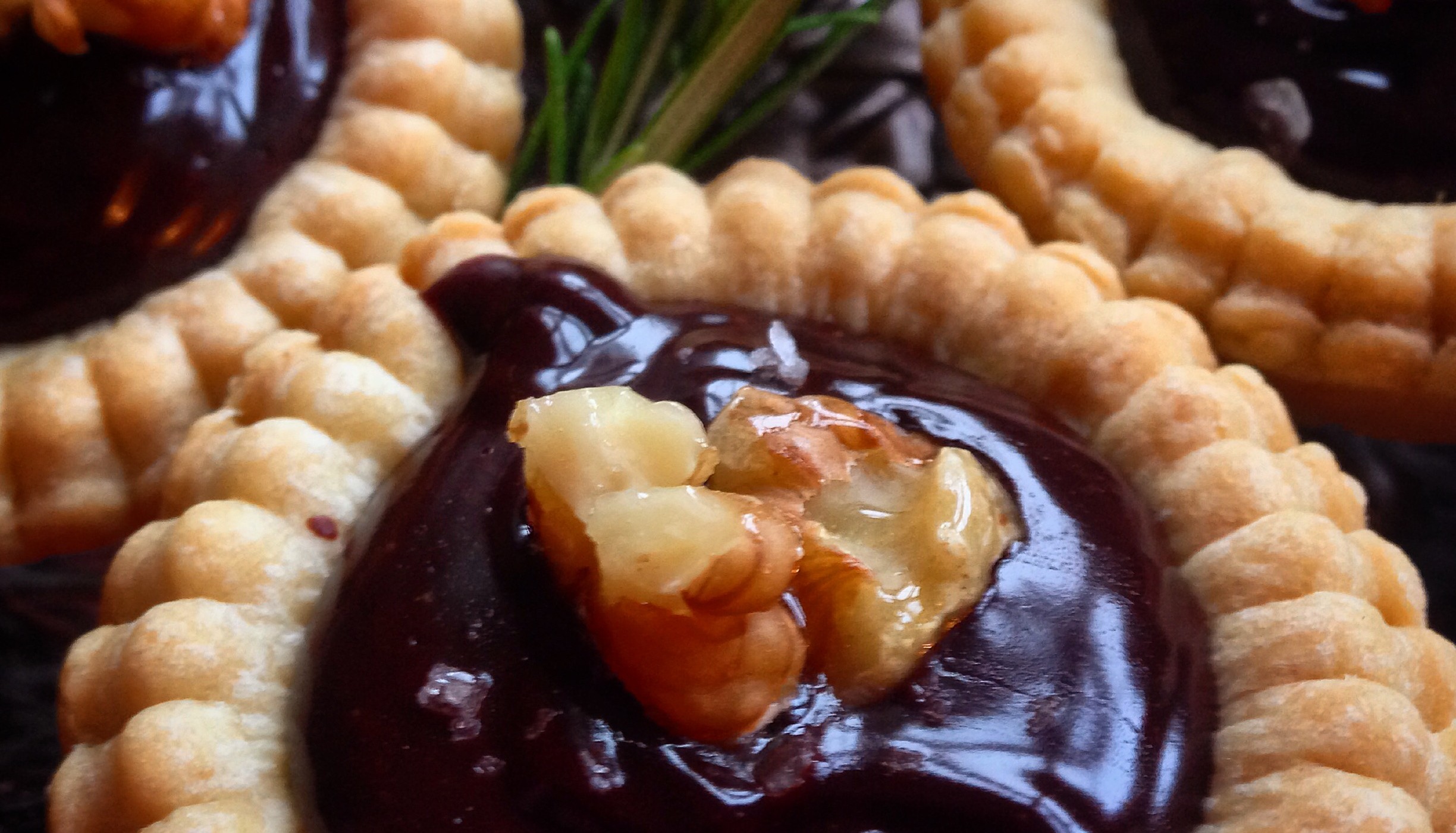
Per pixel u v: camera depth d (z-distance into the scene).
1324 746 0.09
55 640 0.13
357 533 0.10
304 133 0.12
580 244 0.11
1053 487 0.09
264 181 0.12
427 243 0.11
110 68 0.11
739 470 0.09
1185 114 0.13
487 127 0.13
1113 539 0.09
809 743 0.08
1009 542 0.09
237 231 0.12
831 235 0.11
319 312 0.11
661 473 0.08
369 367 0.10
